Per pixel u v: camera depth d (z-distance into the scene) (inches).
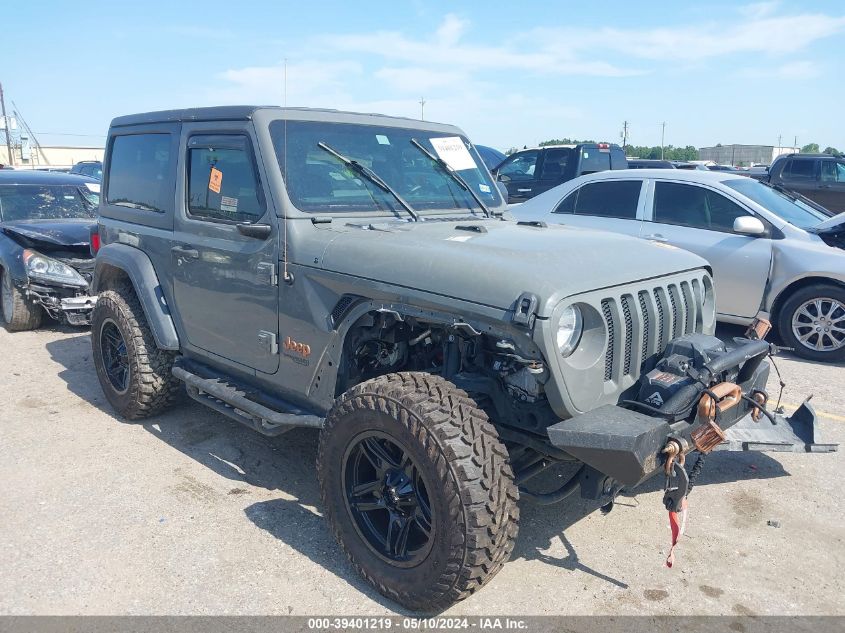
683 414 115.3
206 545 137.7
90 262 295.3
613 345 117.3
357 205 151.4
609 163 537.6
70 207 340.8
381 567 119.5
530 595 124.0
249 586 125.0
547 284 107.5
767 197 292.4
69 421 200.7
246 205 153.0
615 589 126.3
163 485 162.4
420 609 115.8
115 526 144.0
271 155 146.8
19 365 255.9
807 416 159.9
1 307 320.2
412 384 116.2
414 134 176.2
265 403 154.9
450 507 106.2
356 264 128.6
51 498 155.3
